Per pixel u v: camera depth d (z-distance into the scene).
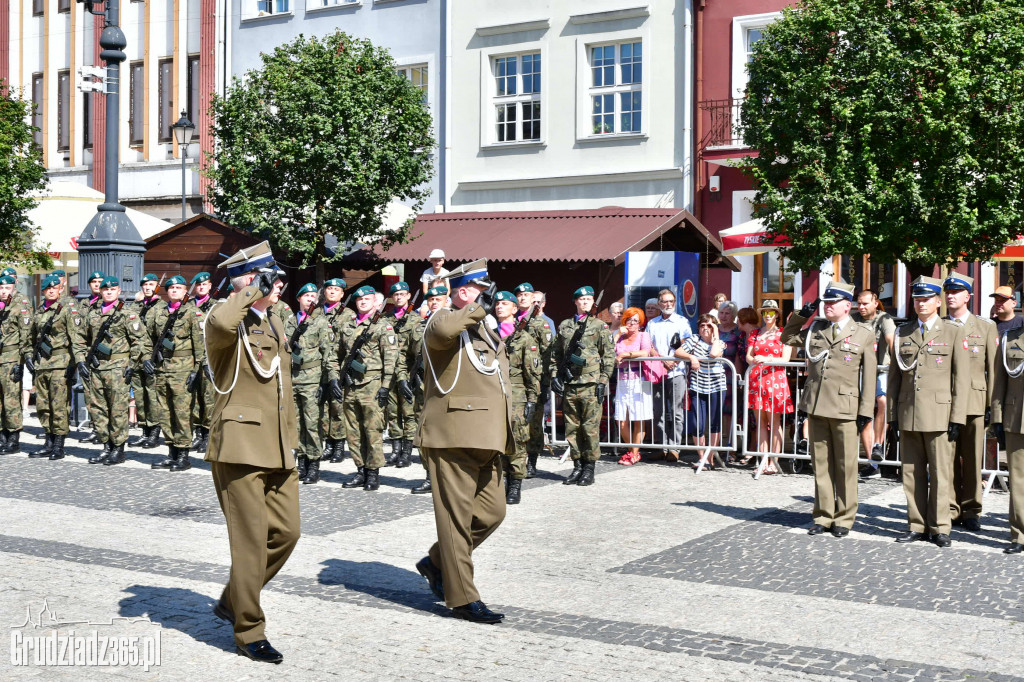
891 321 12.57
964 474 9.84
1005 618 6.96
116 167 17.20
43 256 20.48
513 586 7.67
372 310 12.07
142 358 13.32
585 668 5.93
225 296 6.63
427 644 6.36
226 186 18.48
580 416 11.93
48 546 8.77
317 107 18.22
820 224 14.09
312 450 12.12
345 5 24.50
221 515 10.16
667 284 16.31
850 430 9.44
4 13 30.81
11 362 14.30
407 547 8.88
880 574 8.09
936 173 13.80
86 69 17.00
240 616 6.12
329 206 18.47
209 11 26.73
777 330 12.92
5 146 19.45
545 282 18.52
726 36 20.45
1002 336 9.26
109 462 13.43
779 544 9.05
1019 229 13.98
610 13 21.38
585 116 21.84
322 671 5.90
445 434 6.89
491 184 22.66
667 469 13.17
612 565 8.27
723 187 20.48
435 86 23.36
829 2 14.48
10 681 5.69
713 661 6.06
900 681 5.76
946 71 13.72
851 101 14.16
